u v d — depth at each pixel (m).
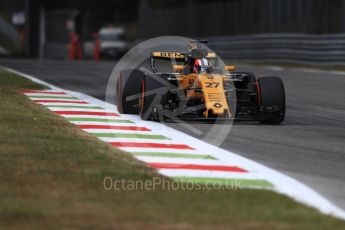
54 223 21.14
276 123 43.16
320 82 73.75
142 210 22.64
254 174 28.84
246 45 119.50
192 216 22.09
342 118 46.84
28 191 24.53
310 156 33.31
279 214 22.42
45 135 33.91
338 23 120.38
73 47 145.75
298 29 121.19
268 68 97.88
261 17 131.75
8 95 48.94
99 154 30.48
